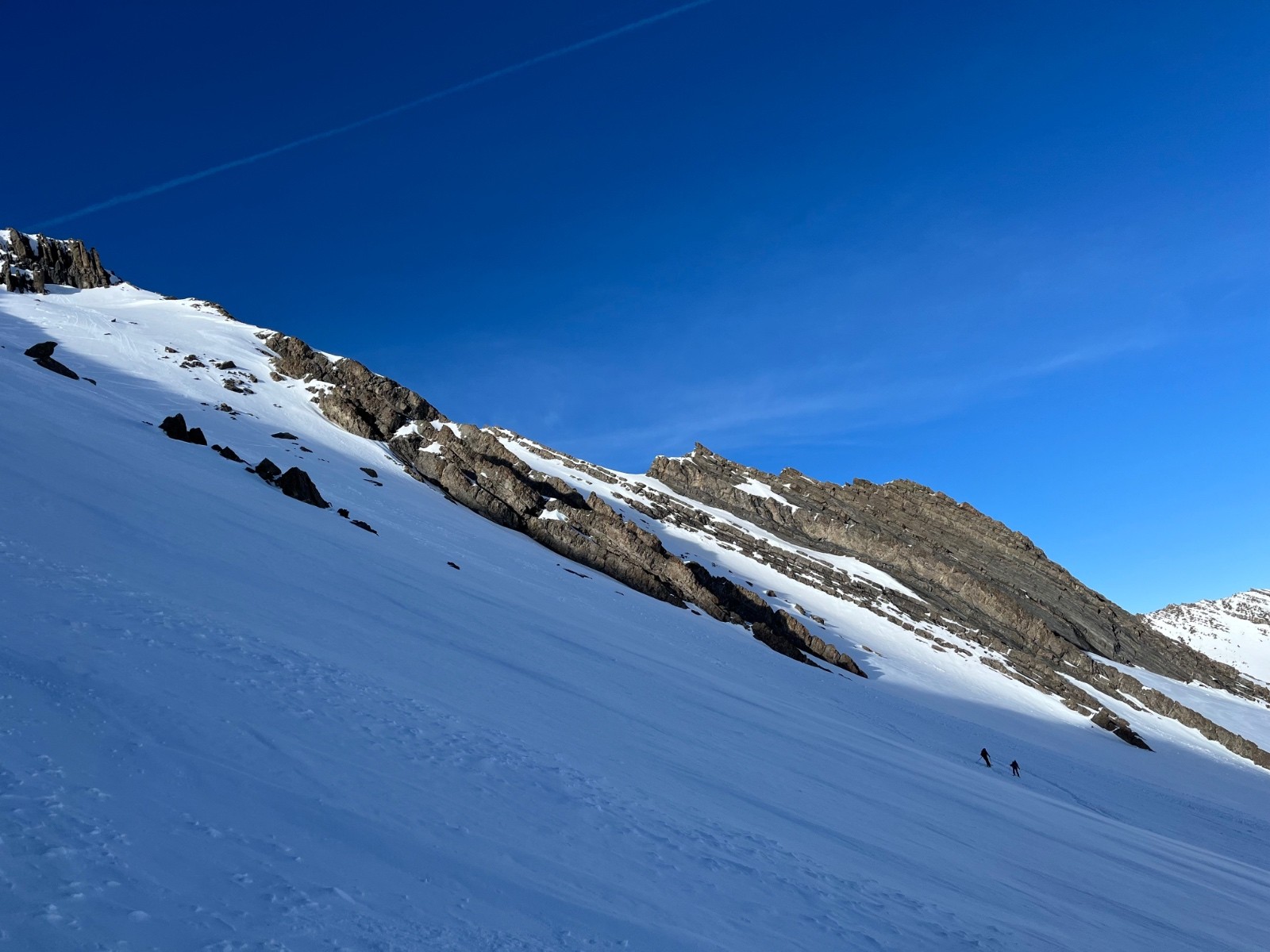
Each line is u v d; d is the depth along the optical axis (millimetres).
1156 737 76875
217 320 108562
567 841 10086
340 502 48625
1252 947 16531
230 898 5934
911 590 105125
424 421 92688
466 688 17188
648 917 8516
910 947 10203
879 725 44469
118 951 4816
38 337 72562
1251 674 173750
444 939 6445
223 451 47438
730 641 56125
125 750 8008
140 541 19781
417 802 9516
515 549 58625
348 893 6672
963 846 17922
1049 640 99312
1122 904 16781
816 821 15820
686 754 18344
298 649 15016
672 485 127250
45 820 6113
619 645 35188
